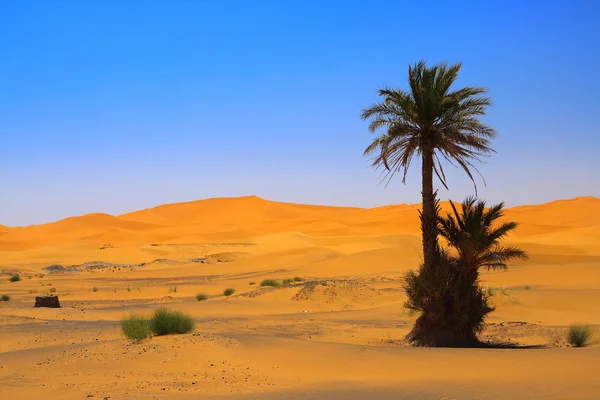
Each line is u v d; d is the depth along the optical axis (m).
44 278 73.31
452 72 18.86
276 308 35.44
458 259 19.14
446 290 18.39
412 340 18.77
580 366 11.84
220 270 78.44
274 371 12.69
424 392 10.19
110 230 181.50
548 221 166.50
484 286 34.09
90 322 26.89
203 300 40.88
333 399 9.80
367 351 14.85
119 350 14.54
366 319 28.14
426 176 19.08
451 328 18.41
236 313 32.97
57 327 23.75
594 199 188.00
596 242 96.62
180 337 15.75
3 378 12.19
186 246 124.50
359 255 72.62
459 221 19.00
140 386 11.16
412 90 18.94
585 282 42.47
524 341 19.56
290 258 84.12
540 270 48.78
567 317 27.11
